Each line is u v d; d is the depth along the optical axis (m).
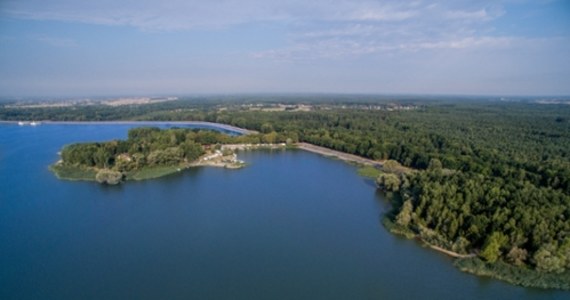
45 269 102.81
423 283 97.25
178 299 90.56
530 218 107.31
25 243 117.50
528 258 101.50
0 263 105.69
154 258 109.19
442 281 98.00
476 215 114.94
